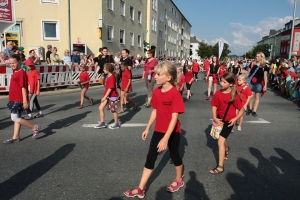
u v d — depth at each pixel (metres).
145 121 6.77
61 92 11.56
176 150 3.20
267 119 7.24
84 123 6.46
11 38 18.48
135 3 27.05
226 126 3.76
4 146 4.72
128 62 8.89
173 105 2.93
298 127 6.39
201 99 10.94
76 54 14.97
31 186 3.28
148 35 32.41
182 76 8.76
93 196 3.08
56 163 3.99
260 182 3.50
